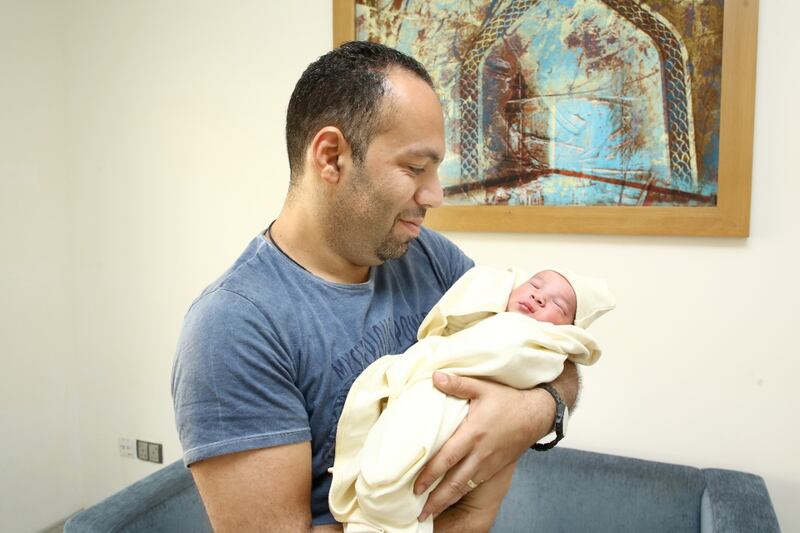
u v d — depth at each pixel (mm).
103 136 2154
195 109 1999
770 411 1493
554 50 1565
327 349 821
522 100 1613
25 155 2086
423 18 1685
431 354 863
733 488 1359
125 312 2213
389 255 870
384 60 812
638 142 1516
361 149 788
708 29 1420
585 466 1536
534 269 1673
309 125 831
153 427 2229
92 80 2141
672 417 1584
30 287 2135
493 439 770
